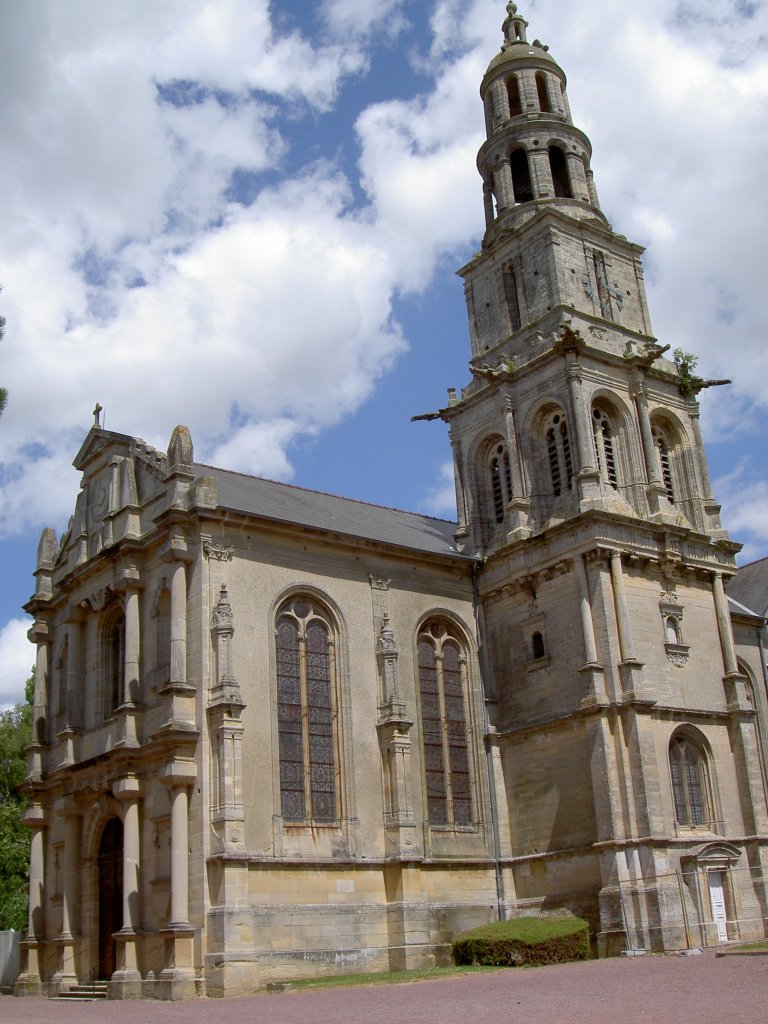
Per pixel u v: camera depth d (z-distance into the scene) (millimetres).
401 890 42594
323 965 40000
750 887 45000
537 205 56688
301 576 45312
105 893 44500
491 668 50375
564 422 51000
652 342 54844
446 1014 22891
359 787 44000
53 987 44719
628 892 41500
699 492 52906
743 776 47344
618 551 46812
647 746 43562
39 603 52125
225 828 38750
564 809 45344
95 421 51281
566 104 61594
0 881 65750
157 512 45062
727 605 50594
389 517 56969
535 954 39375
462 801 47562
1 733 69500
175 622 41875
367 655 46344
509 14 64188
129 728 42531
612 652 45125
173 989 37031
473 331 57375
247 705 41562
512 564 50125
